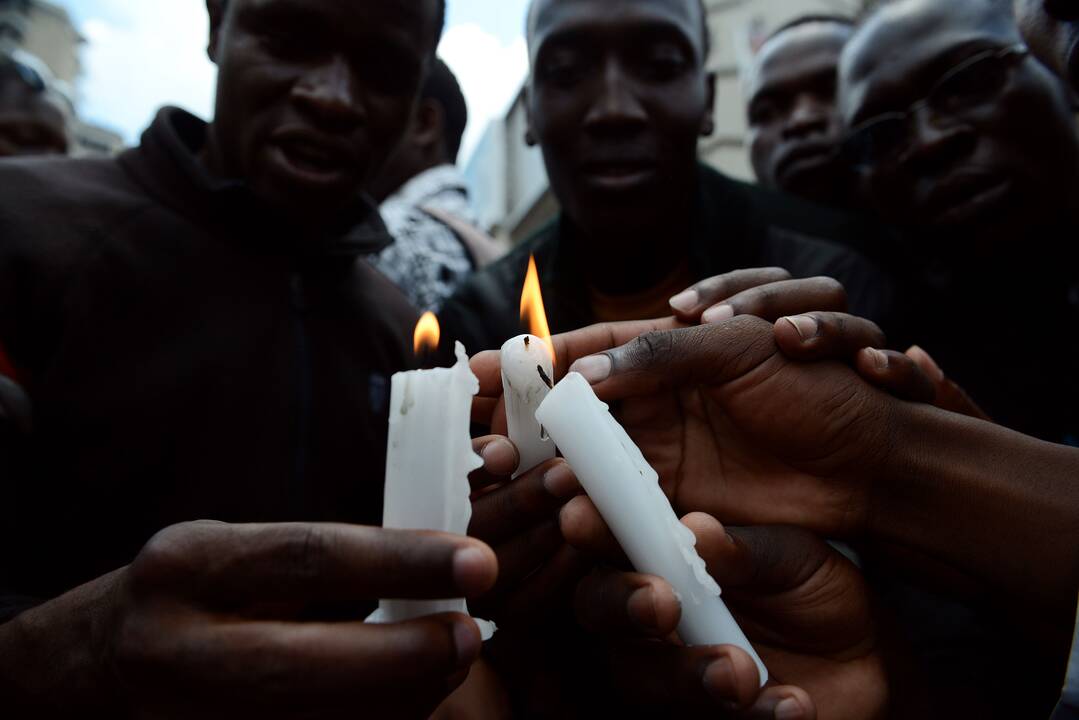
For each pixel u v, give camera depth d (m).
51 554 1.22
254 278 1.54
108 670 0.66
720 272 1.86
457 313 1.92
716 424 1.05
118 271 1.35
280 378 1.48
